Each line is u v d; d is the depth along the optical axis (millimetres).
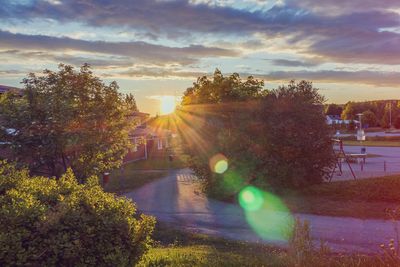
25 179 6062
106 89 14617
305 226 6422
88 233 4918
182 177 25922
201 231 12203
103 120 14055
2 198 5090
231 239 11070
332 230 11531
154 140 50031
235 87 23922
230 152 18547
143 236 5547
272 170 17438
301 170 17188
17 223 4605
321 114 18469
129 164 34656
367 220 12625
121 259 5051
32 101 12938
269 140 17938
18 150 12594
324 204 14734
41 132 12688
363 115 100562
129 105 15602
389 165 28875
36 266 4508
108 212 5328
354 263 6684
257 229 12195
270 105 18578
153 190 20734
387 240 10344
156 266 6516
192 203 16953
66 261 4766
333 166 19344
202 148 20141
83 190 5738
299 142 17453
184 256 7480
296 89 19031
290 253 6426
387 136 63062
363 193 15234
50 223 4656
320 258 6336
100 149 13617
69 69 14070
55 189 5680
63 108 12812
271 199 16453
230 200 17188
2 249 4309
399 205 13812
